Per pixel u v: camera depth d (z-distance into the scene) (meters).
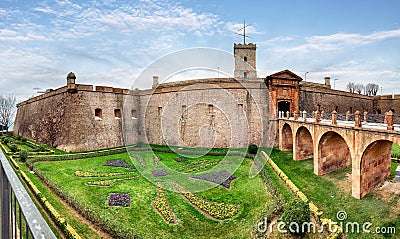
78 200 13.45
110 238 10.53
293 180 18.03
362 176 14.24
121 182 17.23
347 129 15.25
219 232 10.87
